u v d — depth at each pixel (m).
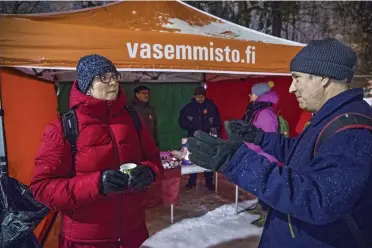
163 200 3.57
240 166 0.95
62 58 2.56
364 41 11.73
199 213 4.10
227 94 6.46
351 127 0.96
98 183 1.43
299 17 12.99
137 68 2.86
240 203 4.50
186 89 7.21
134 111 1.91
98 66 1.60
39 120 4.13
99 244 1.65
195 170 3.67
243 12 12.33
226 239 3.34
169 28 3.40
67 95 6.32
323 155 0.94
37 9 11.84
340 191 0.87
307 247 1.08
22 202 1.39
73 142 1.59
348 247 1.03
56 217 3.82
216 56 3.23
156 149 1.98
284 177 0.91
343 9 12.30
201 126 5.20
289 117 5.27
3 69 2.66
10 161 2.85
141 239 1.85
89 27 2.66
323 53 1.08
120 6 3.69
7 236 1.30
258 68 3.48
